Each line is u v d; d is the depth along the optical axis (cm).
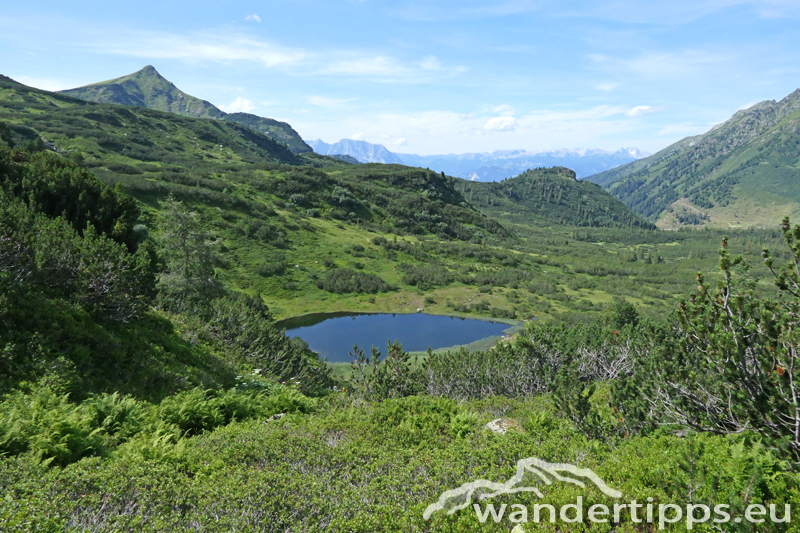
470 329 6175
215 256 3575
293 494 585
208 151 19625
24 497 491
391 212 14700
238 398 1299
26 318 1212
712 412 639
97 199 2962
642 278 10844
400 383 1350
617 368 1384
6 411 782
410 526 516
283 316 6406
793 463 491
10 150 3139
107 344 1359
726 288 588
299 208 11831
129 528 473
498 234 16762
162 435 877
